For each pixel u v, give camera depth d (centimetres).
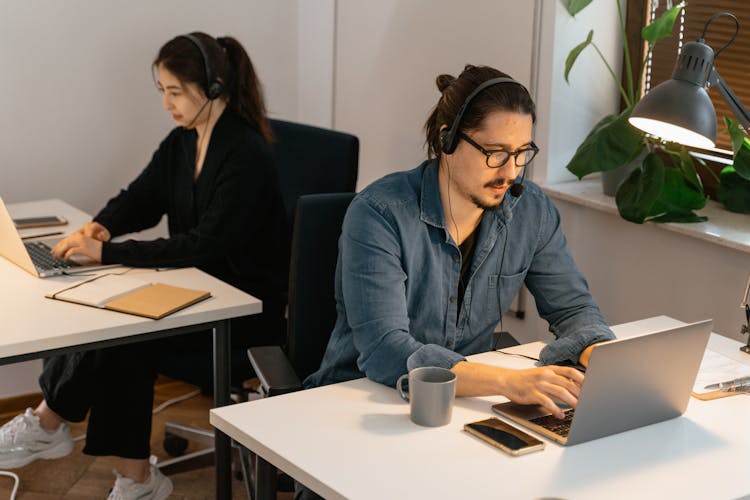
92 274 242
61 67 319
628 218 253
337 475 141
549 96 286
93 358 250
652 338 151
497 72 176
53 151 324
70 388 252
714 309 249
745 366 187
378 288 178
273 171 268
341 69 356
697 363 160
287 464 145
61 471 285
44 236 271
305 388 198
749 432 159
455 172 176
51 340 199
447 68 317
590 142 256
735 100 173
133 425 242
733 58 263
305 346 207
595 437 154
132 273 246
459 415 162
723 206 267
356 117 355
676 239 257
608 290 281
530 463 145
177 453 292
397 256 182
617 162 253
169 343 247
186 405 331
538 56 286
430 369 163
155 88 336
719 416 165
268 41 358
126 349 240
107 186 336
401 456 147
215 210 260
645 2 283
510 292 198
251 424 157
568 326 195
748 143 249
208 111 264
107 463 291
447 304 191
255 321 263
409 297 188
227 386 231
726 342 200
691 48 170
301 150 286
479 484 139
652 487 139
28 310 214
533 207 196
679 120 167
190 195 273
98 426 241
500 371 165
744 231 244
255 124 270
